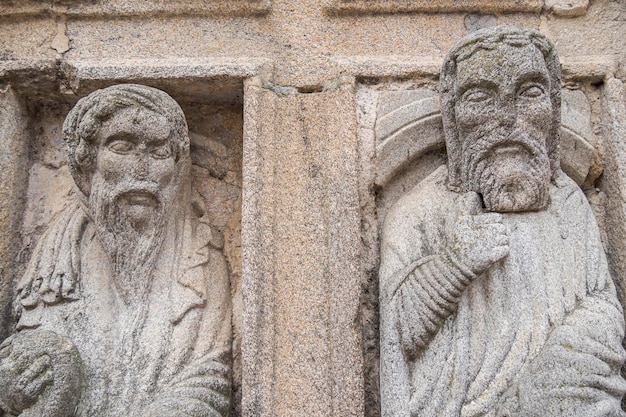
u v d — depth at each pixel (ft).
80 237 6.81
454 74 6.34
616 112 6.98
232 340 6.63
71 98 7.33
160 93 6.58
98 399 6.05
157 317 6.41
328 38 7.36
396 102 7.00
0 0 7.36
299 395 6.15
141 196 6.43
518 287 5.93
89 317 6.40
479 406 5.56
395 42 7.36
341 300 6.32
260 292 6.37
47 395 5.81
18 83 7.23
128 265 6.54
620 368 5.79
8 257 6.86
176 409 5.83
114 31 7.39
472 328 5.93
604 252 6.37
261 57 7.25
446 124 6.47
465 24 7.42
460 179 6.49
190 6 7.38
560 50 7.32
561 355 5.42
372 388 6.34
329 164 6.77
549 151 6.45
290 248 6.59
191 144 7.37
